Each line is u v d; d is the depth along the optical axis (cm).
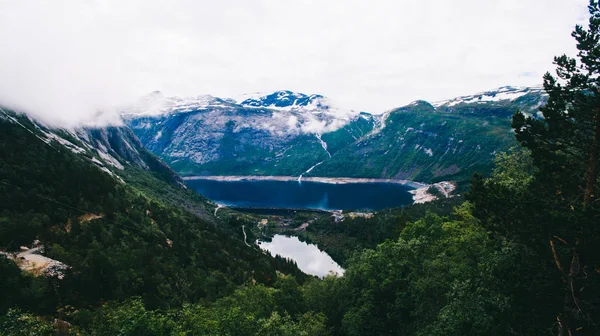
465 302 3112
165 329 3647
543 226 2528
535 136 2823
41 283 5553
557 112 2681
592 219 2288
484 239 4041
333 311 6391
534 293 2725
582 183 2625
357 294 6138
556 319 2777
